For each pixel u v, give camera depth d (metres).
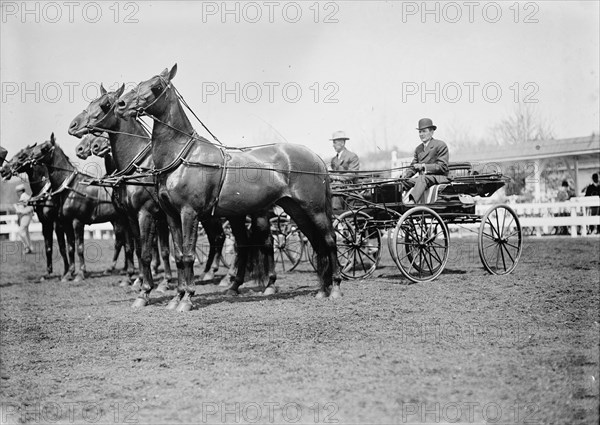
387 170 10.53
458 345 6.57
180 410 5.16
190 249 8.90
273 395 5.34
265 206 9.17
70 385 6.00
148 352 6.86
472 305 8.48
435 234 10.56
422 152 11.11
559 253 14.91
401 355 6.25
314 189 9.24
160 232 11.28
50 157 13.44
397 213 10.45
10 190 32.88
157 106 8.76
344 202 11.88
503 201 24.17
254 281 10.45
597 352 6.25
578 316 7.77
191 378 5.89
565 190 24.56
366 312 8.18
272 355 6.44
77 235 13.80
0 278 15.55
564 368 5.78
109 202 13.78
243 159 9.10
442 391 5.29
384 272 12.60
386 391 5.31
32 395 5.77
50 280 14.47
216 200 8.96
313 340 6.93
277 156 9.20
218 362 6.31
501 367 5.82
